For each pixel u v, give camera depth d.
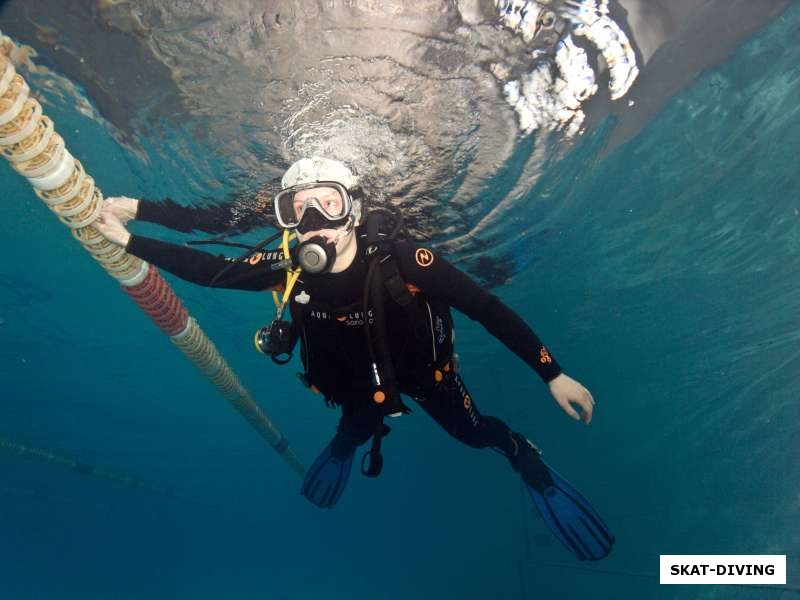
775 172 7.55
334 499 4.46
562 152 6.17
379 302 2.73
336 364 3.08
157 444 36.72
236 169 6.04
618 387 17.61
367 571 47.81
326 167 2.92
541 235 8.27
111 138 5.96
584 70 4.94
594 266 10.09
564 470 22.77
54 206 2.76
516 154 5.99
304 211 2.76
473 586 28.30
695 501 15.23
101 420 29.41
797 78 5.85
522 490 18.00
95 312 14.20
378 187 6.15
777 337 11.90
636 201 7.91
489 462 27.75
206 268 2.98
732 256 9.93
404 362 3.05
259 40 4.50
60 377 21.20
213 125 5.47
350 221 2.87
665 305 12.15
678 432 16.39
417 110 5.20
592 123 5.73
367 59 4.64
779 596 10.52
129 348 17.36
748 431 13.51
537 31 4.51
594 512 4.36
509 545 28.05
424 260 2.80
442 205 6.72
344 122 5.28
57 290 12.64
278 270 3.04
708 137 6.61
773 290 10.66
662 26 4.68
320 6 4.21
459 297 2.78
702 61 5.26
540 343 2.85
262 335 3.00
